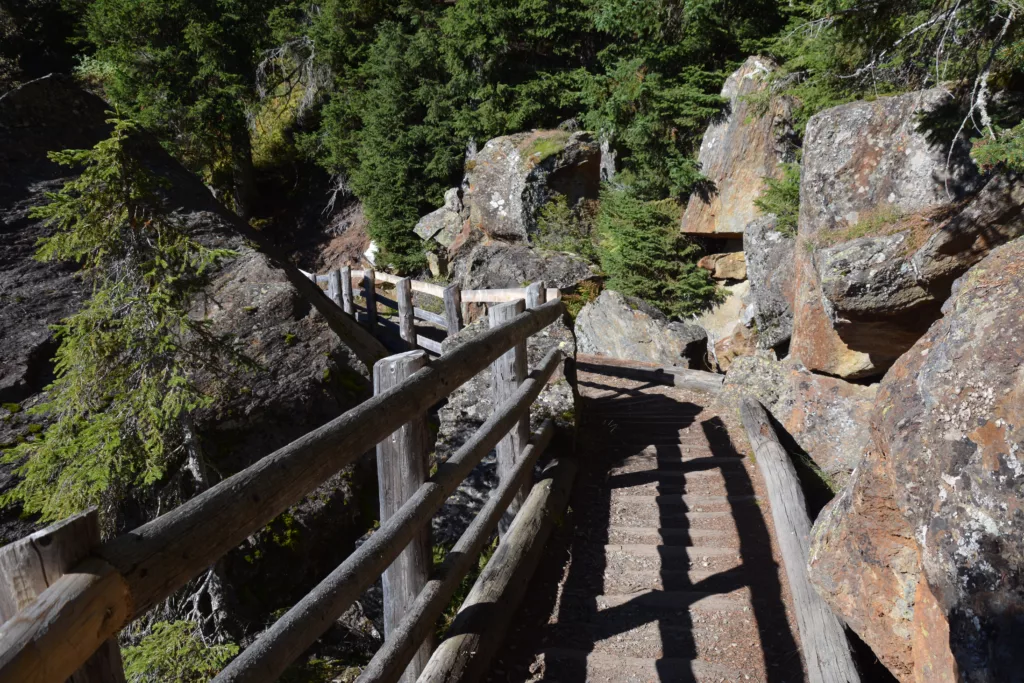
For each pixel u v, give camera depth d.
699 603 3.56
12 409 5.05
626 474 5.27
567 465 5.00
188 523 1.42
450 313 8.83
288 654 1.76
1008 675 1.82
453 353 3.12
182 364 4.36
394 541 2.38
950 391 2.41
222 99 21.59
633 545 4.16
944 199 6.70
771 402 7.59
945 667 2.25
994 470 2.10
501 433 3.59
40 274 5.98
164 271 4.30
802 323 7.80
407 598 2.72
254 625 4.43
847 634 3.27
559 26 17.88
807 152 7.84
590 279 14.62
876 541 2.86
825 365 7.48
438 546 4.82
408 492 2.74
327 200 24.95
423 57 19.83
